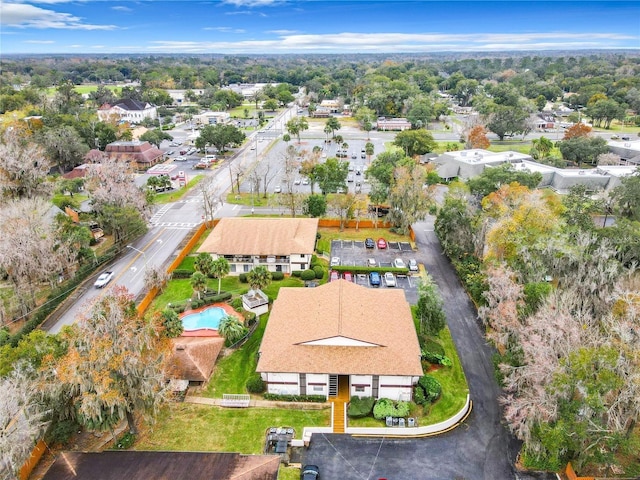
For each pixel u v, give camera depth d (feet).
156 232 304.50
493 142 573.74
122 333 133.90
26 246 205.05
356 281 242.99
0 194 269.64
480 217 256.11
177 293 231.09
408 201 290.56
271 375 161.68
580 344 132.98
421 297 187.11
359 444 146.41
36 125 465.06
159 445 144.66
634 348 128.36
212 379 172.24
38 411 132.16
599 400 116.26
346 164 368.48
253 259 247.29
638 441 123.44
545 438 123.34
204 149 503.20
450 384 169.68
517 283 186.70
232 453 130.21
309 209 308.60
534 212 214.28
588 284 179.32
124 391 135.23
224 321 188.44
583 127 497.87
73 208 317.83
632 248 200.64
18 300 213.87
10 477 121.80
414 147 462.60
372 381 160.15
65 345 147.23
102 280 237.86
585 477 129.90
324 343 165.48
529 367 135.33
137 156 452.35
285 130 652.07
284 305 191.11
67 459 128.47
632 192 287.28
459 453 143.02
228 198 368.27
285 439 144.05
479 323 206.49
